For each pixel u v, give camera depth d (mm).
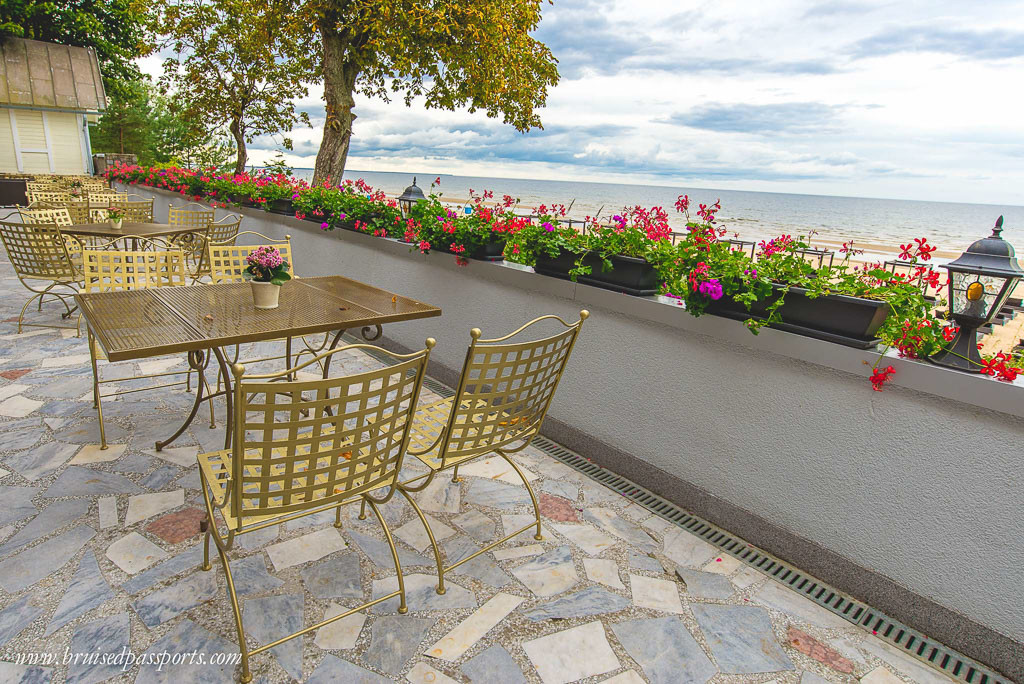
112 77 20594
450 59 7211
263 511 1518
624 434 2799
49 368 3652
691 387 2486
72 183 9891
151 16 10211
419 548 2193
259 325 2268
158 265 3395
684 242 2475
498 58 7422
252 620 1766
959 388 1709
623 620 1888
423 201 4152
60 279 4434
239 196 6910
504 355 1791
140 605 1792
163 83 11422
